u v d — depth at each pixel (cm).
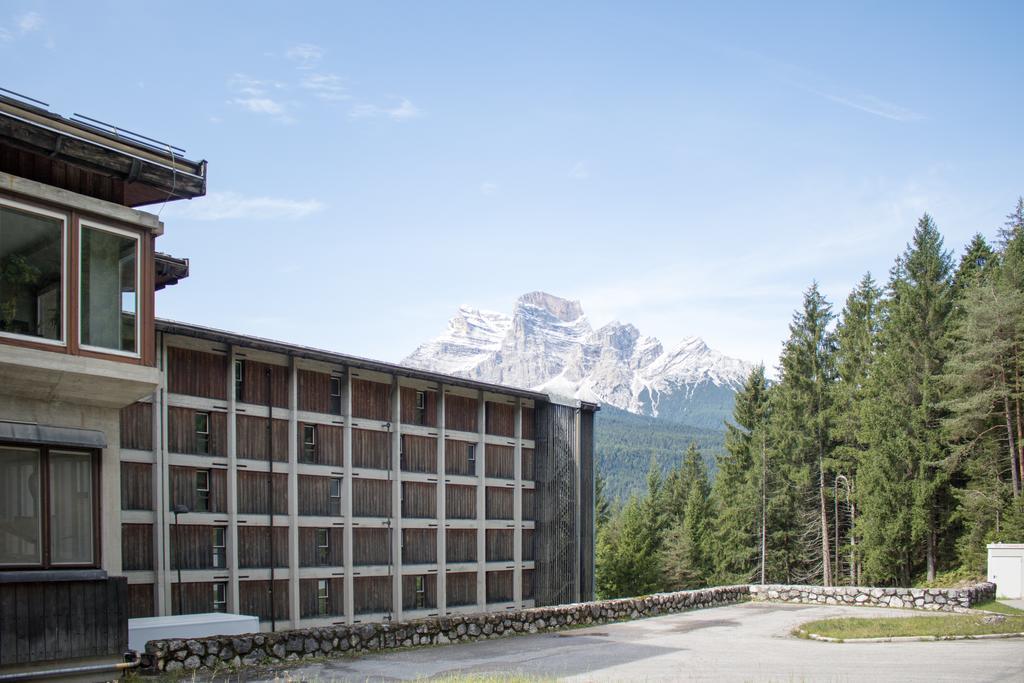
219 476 3484
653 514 11644
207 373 3503
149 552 3212
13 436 1647
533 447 5119
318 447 3919
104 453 1795
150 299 1861
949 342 6500
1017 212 7306
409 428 4378
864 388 7375
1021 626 2959
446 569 4469
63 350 1708
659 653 2566
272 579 3591
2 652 1598
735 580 8406
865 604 3931
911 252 7375
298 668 2209
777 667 2294
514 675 2100
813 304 8631
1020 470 5694
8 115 1683
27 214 1684
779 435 8212
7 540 1639
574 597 5075
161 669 2061
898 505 6219
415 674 2155
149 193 2003
